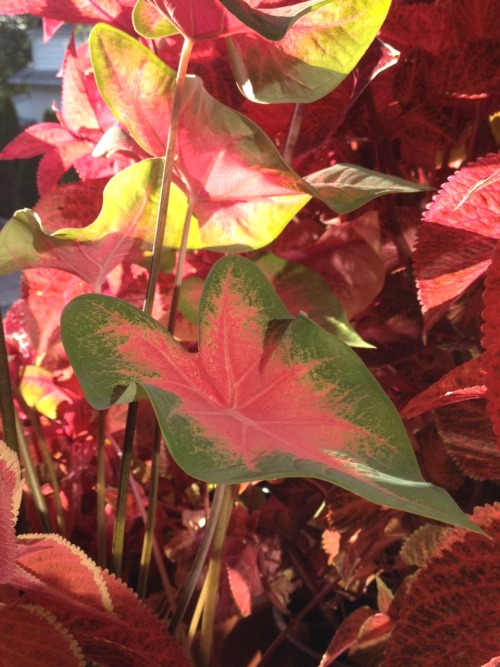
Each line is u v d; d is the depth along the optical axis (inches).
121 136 18.1
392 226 22.7
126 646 15.4
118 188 16.3
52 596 13.8
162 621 15.1
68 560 14.4
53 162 27.5
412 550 19.0
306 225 24.6
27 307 23.3
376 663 21.2
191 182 17.2
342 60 15.4
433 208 15.5
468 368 14.4
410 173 26.5
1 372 17.0
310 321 13.8
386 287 23.3
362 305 21.7
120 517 17.5
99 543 19.4
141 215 17.1
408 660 13.9
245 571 23.7
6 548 11.7
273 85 15.7
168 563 25.4
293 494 25.8
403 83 20.7
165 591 23.7
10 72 460.8
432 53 20.5
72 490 24.8
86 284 23.3
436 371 22.6
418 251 16.1
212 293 13.8
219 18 14.7
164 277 23.2
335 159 25.6
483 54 19.9
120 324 13.4
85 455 25.9
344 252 21.8
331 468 10.9
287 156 20.3
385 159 22.2
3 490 11.3
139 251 18.3
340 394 12.9
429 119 22.3
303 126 22.2
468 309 20.8
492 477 17.9
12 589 15.6
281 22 12.7
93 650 15.9
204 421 11.9
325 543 23.1
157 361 13.1
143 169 16.3
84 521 24.5
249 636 27.5
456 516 9.9
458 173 15.0
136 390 11.9
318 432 12.3
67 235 16.5
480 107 22.2
